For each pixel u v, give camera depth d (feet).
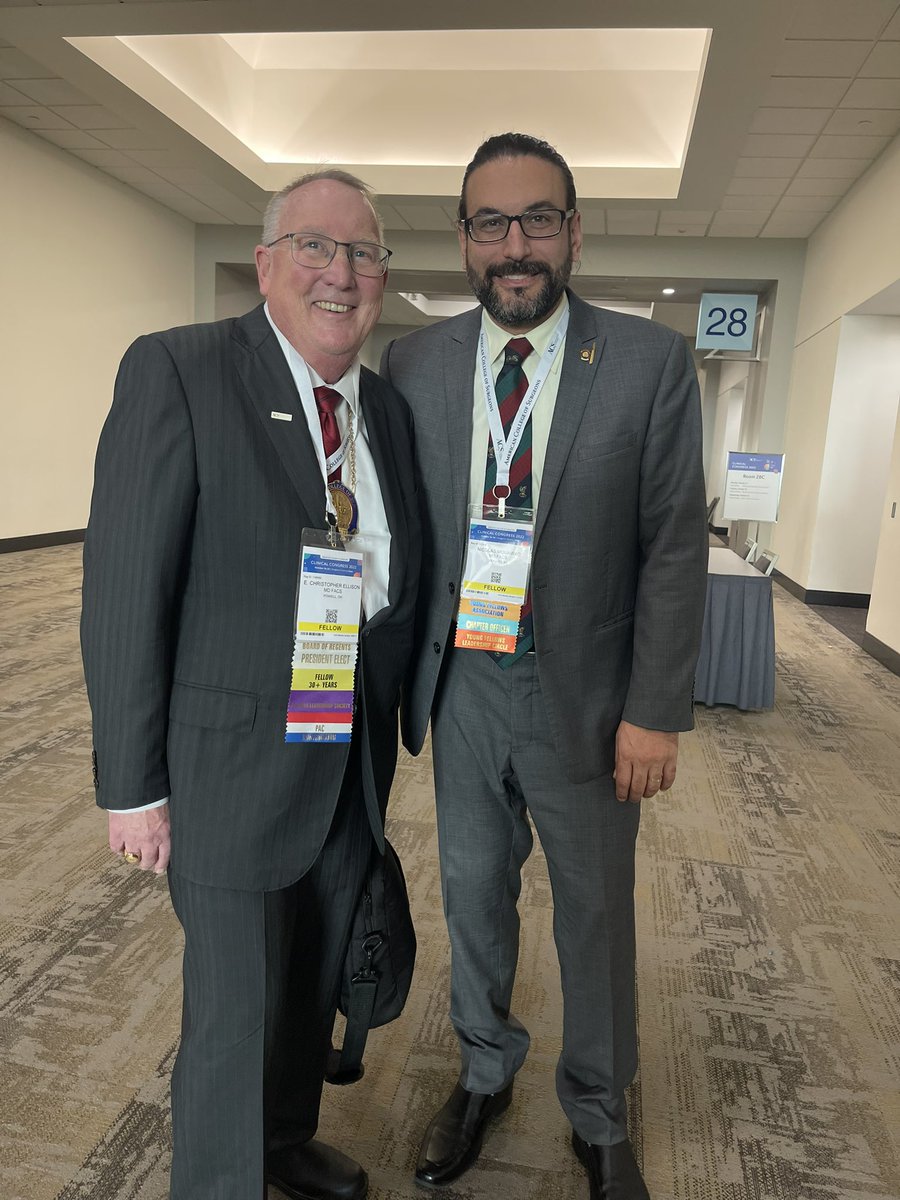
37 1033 5.75
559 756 4.21
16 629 17.17
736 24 16.22
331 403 3.84
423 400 4.43
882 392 26.07
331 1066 4.54
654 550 4.24
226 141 25.58
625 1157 4.63
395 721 4.32
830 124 20.93
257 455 3.51
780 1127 5.29
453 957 4.86
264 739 3.59
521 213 3.92
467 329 4.45
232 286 36.78
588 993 4.57
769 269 31.42
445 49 25.85
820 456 26.94
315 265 3.58
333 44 26.50
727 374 50.88
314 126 27.37
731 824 10.03
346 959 4.26
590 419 4.09
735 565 15.84
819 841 9.64
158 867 3.67
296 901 3.95
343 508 3.82
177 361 3.45
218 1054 3.61
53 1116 5.05
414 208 28.58
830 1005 6.56
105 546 3.36
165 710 3.54
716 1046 6.03
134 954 6.72
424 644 4.42
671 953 7.21
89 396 29.45
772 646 14.49
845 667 18.44
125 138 25.64
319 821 3.76
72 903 7.43
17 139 24.88
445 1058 5.74
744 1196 4.77
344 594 3.67
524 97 26.23
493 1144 5.03
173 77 23.18
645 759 4.26
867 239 23.66
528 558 4.17
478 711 4.39
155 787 3.55
